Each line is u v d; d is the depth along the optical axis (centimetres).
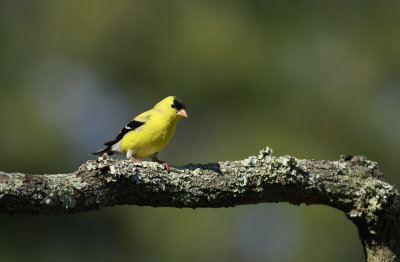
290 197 650
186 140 1334
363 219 655
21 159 1289
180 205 612
